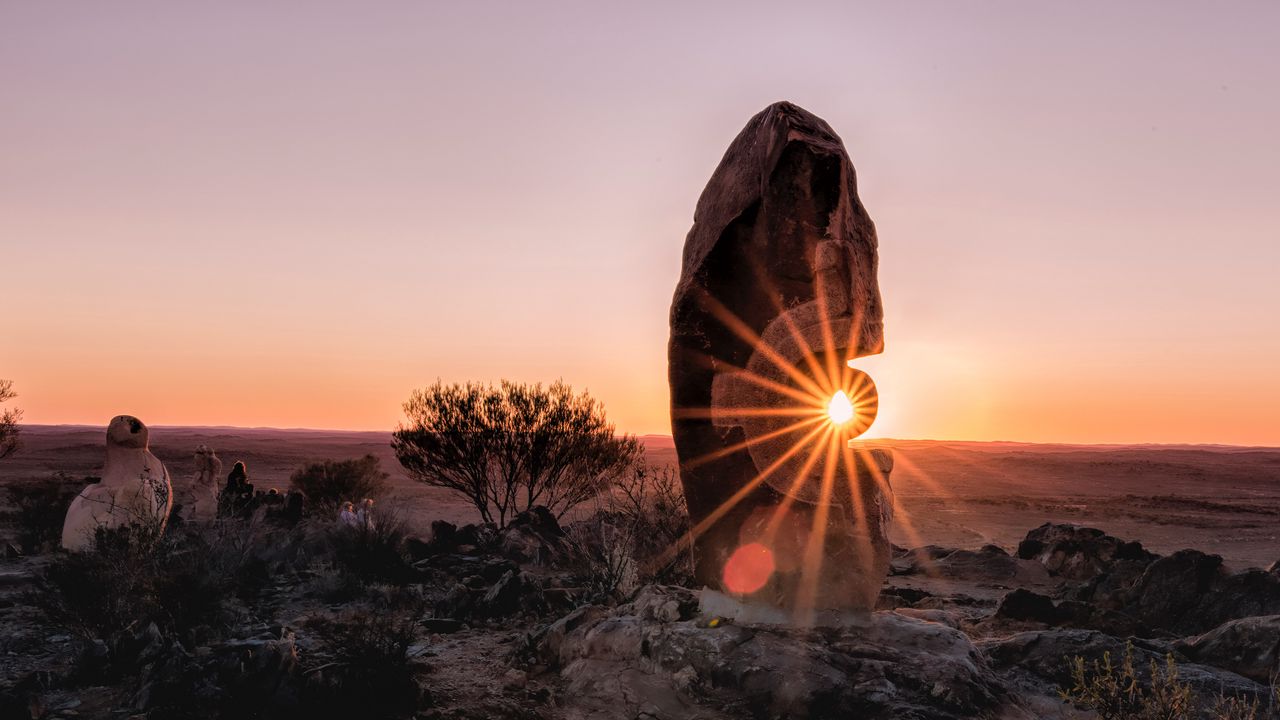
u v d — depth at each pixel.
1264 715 6.01
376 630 7.96
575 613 8.12
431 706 6.66
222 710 6.34
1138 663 6.79
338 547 13.18
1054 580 14.18
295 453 95.00
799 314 6.77
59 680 7.23
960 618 10.25
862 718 5.99
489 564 12.61
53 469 56.41
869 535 7.14
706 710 6.33
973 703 6.10
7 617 9.51
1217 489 60.44
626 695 6.66
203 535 12.34
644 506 11.66
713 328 7.37
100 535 10.92
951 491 51.16
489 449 19.28
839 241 6.58
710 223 7.39
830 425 7.12
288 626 9.21
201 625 8.74
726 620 7.26
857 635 6.91
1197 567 10.04
